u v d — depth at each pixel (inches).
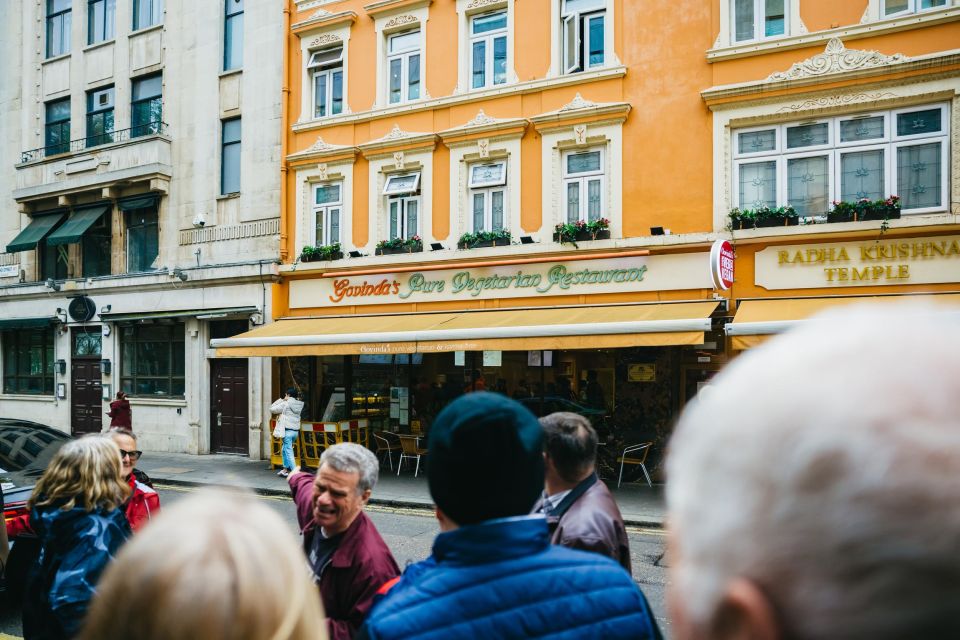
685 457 30.7
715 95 481.4
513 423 69.1
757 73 475.8
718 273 434.0
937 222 417.1
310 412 626.8
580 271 521.3
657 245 494.0
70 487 110.0
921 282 425.7
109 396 737.6
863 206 435.2
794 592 24.3
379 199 612.1
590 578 65.6
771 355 29.0
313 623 43.5
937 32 430.9
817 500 23.8
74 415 770.8
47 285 775.7
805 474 24.2
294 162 650.2
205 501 45.6
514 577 63.4
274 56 672.4
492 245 554.3
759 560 25.2
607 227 514.0
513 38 558.6
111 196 746.2
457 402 72.2
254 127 678.5
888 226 428.1
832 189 457.1
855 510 23.0
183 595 38.9
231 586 39.8
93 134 796.0
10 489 233.8
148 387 725.9
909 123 438.9
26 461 258.4
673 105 500.7
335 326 585.3
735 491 26.7
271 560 42.5
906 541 22.2
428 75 594.2
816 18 461.7
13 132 845.2
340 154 625.0
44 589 108.5
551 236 537.3
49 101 829.2
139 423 718.5
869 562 22.8
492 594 62.1
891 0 449.1
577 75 528.4
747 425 26.8
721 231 477.7
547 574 64.3
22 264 824.9
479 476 66.7
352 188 625.3
